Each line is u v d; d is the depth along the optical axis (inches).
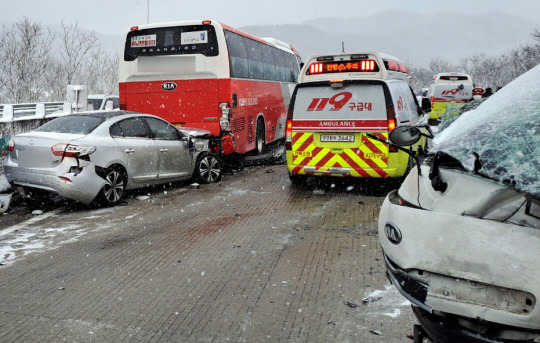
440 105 914.1
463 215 95.5
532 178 85.1
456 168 105.3
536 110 96.7
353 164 331.6
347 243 230.1
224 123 434.0
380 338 141.3
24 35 1161.4
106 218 286.4
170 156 365.4
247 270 197.2
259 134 538.6
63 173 291.4
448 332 96.5
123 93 452.8
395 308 159.8
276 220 274.1
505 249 88.0
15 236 251.0
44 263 209.3
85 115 333.4
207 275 192.5
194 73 434.6
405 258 102.0
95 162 303.1
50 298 172.9
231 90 440.1
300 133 343.6
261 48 543.8
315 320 153.1
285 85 644.7
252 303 166.2
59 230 261.6
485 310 90.4
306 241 234.2
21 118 560.1
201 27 432.1
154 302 168.4
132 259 212.7
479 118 110.4
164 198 342.6
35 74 1176.2
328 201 321.4
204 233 250.8
